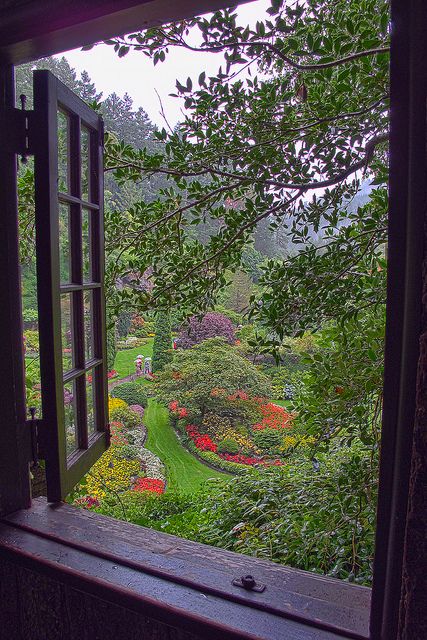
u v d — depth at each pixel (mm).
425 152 509
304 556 1785
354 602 728
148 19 847
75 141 1225
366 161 1753
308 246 1890
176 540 941
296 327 1835
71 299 1227
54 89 1077
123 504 3363
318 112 1723
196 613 716
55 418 1092
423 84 505
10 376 1070
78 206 1230
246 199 1936
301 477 2471
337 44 1432
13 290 1085
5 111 1045
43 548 925
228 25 1545
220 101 1798
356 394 1819
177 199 2074
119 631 831
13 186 1083
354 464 1874
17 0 889
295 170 1817
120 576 820
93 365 1339
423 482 536
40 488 1831
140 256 2109
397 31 526
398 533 580
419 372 532
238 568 830
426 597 547
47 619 922
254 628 683
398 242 553
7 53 986
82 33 896
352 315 1808
